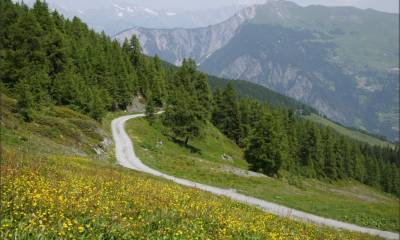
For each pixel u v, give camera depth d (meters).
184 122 80.75
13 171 14.96
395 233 31.67
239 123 111.25
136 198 14.18
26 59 68.81
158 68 142.25
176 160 56.88
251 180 47.72
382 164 157.88
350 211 36.91
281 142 84.44
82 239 8.48
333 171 121.88
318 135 119.62
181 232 10.25
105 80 98.81
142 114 108.19
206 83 87.31
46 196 11.06
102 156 47.84
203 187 37.88
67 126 48.31
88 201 11.60
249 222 15.16
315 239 16.47
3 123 37.31
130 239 9.38
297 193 45.19
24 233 7.86
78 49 95.19
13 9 80.12
